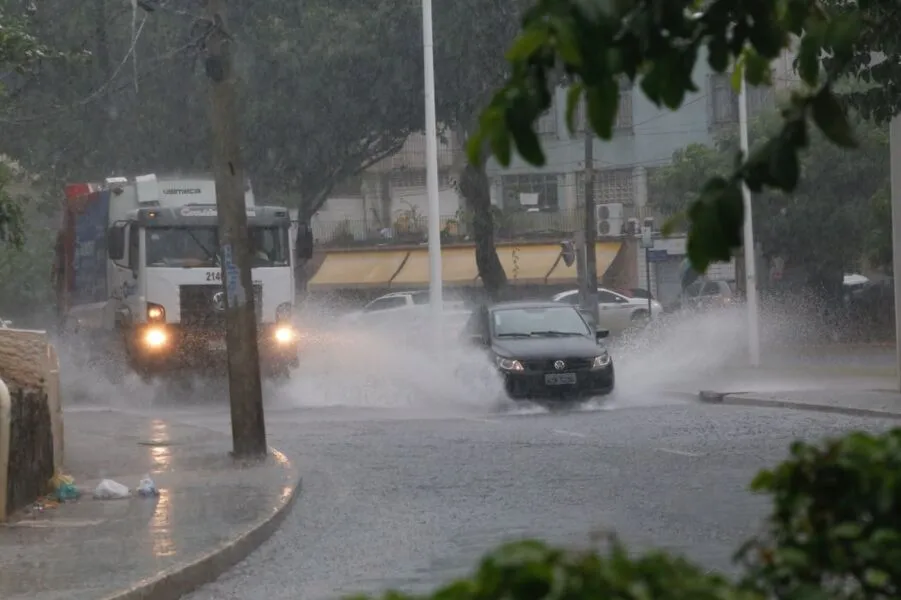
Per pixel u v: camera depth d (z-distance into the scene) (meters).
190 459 42.69
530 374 61.38
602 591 7.00
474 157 10.20
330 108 102.81
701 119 143.62
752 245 90.12
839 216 112.69
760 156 10.73
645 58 10.50
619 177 149.12
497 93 10.11
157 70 95.00
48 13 85.62
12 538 28.84
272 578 26.14
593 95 10.01
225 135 43.34
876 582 8.19
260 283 69.38
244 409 42.69
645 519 30.69
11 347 36.88
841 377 76.62
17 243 44.62
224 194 43.28
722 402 64.56
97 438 48.62
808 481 9.33
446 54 98.56
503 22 95.56
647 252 103.19
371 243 156.00
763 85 12.30
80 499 34.59
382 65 100.44
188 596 24.88
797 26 11.23
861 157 111.81
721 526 29.36
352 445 48.25
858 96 42.12
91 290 75.19
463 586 7.15
